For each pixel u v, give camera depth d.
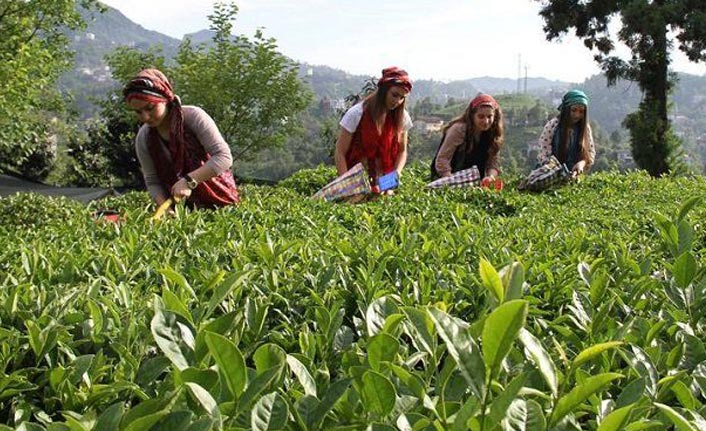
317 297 2.31
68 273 2.75
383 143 7.04
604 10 25.09
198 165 5.40
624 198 6.95
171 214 4.79
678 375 1.47
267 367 1.35
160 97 5.08
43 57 19.31
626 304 2.43
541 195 7.21
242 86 30.69
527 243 3.61
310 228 4.11
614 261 3.27
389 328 1.49
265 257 2.80
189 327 1.45
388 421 1.31
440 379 1.31
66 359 1.86
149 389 1.63
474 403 1.17
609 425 1.10
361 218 4.67
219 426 1.13
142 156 5.54
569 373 1.21
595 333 1.93
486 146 8.03
